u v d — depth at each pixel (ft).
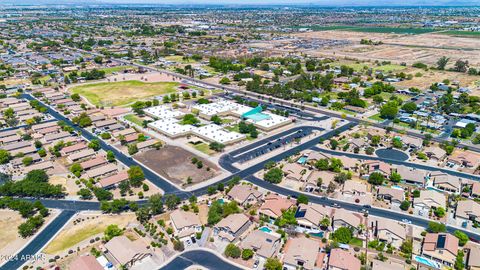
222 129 645.92
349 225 371.35
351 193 440.45
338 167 501.56
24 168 509.35
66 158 543.80
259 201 431.02
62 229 375.25
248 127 644.69
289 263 321.73
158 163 528.22
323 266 323.16
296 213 394.11
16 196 436.76
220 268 322.75
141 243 345.72
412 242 359.46
